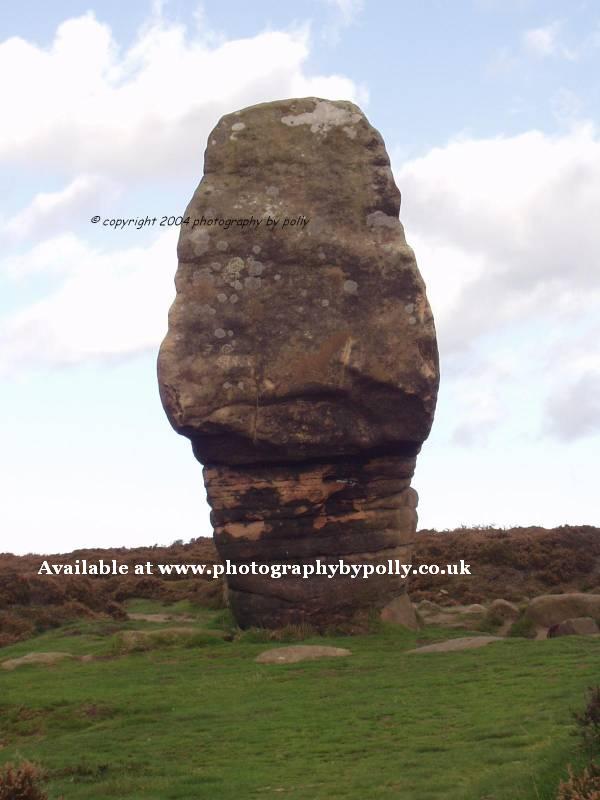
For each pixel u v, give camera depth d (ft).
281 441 88.02
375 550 90.68
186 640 86.89
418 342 89.35
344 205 91.50
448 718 58.08
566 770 40.55
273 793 47.80
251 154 92.84
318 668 74.95
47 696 69.87
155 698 68.80
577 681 62.23
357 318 89.30
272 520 89.92
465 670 69.46
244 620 90.89
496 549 130.82
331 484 89.86
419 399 88.94
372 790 46.44
